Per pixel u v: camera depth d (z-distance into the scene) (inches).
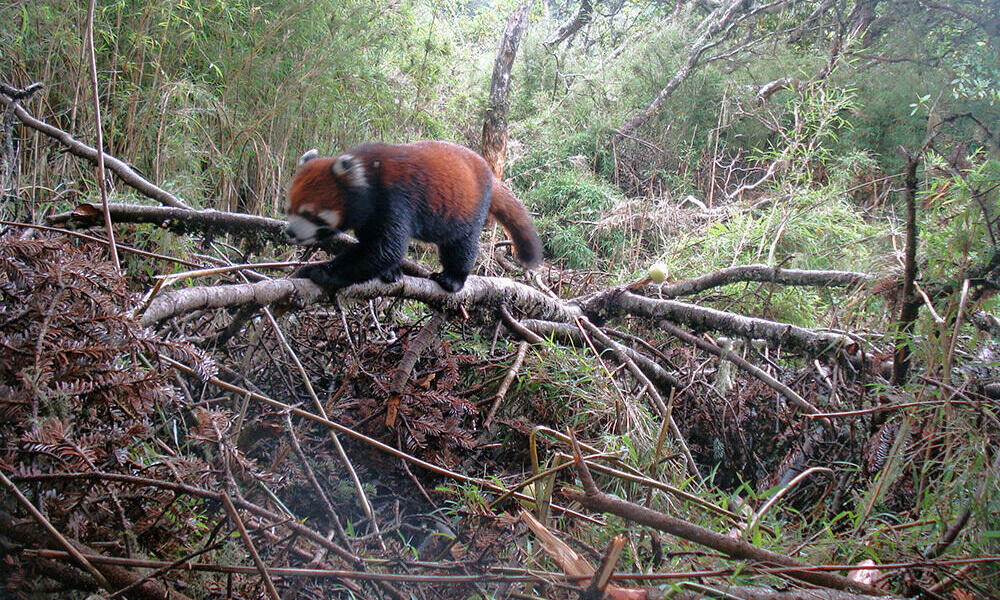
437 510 60.5
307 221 65.3
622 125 183.0
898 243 82.9
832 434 72.2
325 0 111.1
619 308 85.2
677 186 166.2
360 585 50.0
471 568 47.2
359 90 122.0
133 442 42.4
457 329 78.0
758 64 194.5
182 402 51.1
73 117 87.4
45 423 36.9
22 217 69.9
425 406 64.9
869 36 195.3
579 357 71.0
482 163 77.0
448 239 72.5
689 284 91.3
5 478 34.1
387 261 64.8
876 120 171.9
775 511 58.7
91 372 39.2
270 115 107.9
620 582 42.6
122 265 68.9
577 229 143.3
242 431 62.7
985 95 159.5
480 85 173.9
